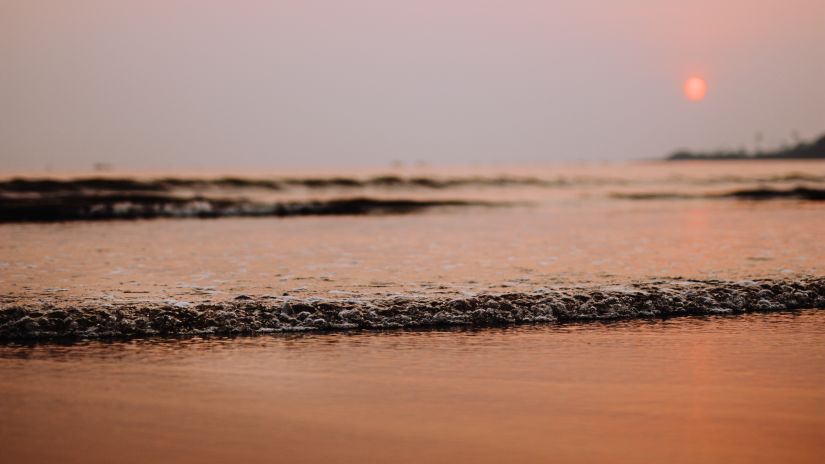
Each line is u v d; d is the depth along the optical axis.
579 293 13.45
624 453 6.78
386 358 10.02
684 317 12.70
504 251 21.30
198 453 6.77
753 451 6.84
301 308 12.18
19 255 19.95
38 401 8.17
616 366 9.63
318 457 6.68
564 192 57.25
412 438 7.13
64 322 11.28
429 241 24.39
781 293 13.95
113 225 30.73
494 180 60.81
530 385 8.80
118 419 7.63
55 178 45.84
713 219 34.31
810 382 8.94
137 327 11.35
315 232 27.98
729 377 9.13
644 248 21.97
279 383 8.88
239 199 43.34
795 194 53.53
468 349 10.51
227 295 13.87
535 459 6.64
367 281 15.66
